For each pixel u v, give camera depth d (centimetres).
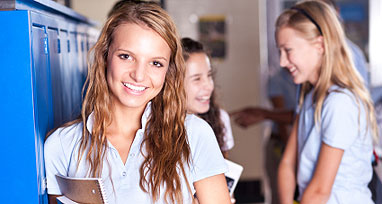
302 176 189
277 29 197
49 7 135
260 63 468
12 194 122
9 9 115
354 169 179
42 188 127
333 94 176
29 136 119
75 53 180
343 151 174
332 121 173
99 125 130
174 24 129
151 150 129
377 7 392
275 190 298
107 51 131
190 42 184
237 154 469
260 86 469
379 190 190
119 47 122
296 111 208
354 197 178
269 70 419
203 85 181
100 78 132
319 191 175
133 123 135
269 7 464
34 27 120
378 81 345
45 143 129
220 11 461
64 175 132
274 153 303
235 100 471
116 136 134
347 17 402
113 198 127
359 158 179
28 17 115
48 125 134
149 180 126
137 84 123
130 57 124
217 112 199
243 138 469
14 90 117
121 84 125
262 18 466
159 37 123
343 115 172
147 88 125
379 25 389
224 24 462
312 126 185
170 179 126
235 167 168
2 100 118
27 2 122
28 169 121
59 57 150
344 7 404
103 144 130
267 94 466
